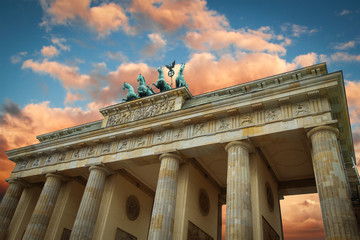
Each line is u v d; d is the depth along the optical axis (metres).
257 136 39.47
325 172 32.62
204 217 49.28
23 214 60.03
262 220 39.53
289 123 38.16
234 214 34.75
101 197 49.50
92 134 53.44
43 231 51.44
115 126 51.09
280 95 39.75
